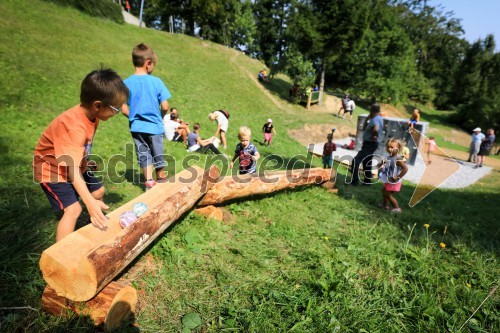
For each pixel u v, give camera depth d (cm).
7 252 236
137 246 226
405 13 5019
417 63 5116
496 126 3006
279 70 2281
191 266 262
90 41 1612
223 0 3866
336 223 397
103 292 189
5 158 442
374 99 3080
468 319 228
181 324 204
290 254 305
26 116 680
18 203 319
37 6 1703
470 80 4638
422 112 4012
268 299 232
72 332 178
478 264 309
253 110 1650
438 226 427
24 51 1132
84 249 194
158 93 367
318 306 222
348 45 2075
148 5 4719
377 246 333
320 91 2314
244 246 308
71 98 892
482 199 710
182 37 2617
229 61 2498
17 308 190
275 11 5069
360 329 206
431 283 268
